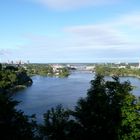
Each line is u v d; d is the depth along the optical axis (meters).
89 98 29.08
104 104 28.02
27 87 167.88
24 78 190.25
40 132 28.67
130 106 27.64
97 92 29.09
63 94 131.38
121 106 27.73
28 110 90.06
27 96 125.12
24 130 25.69
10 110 25.12
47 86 174.00
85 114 28.39
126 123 26.97
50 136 28.67
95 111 28.17
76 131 28.34
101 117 27.86
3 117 24.58
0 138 24.22
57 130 28.62
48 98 117.69
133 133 26.70
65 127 28.77
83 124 28.33
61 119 29.19
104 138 27.91
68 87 165.50
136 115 27.39
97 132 27.88
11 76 168.00
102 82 29.88
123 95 28.27
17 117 25.52
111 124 27.33
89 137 28.09
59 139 28.53
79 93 134.38
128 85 29.47
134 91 126.06
